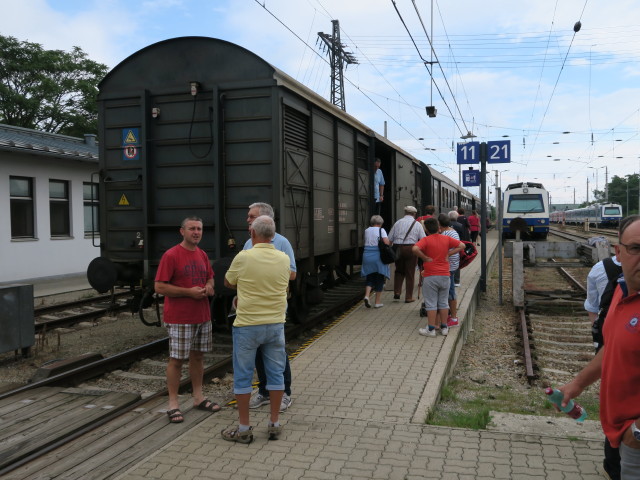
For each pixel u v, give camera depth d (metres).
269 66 6.86
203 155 7.16
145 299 7.46
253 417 4.64
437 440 4.11
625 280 2.33
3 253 13.75
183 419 4.62
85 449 4.03
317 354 6.57
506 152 12.03
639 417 2.20
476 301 10.94
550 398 2.66
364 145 11.30
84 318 9.66
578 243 10.62
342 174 9.67
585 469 3.62
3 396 5.16
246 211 6.99
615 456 2.94
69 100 32.78
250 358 4.12
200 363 4.95
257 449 3.97
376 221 9.41
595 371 2.67
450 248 7.43
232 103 7.01
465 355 7.84
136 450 4.00
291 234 7.30
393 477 3.54
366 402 4.93
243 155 7.00
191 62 7.22
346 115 9.67
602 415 2.42
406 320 8.48
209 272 4.93
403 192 14.47
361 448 3.97
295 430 4.32
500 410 5.41
